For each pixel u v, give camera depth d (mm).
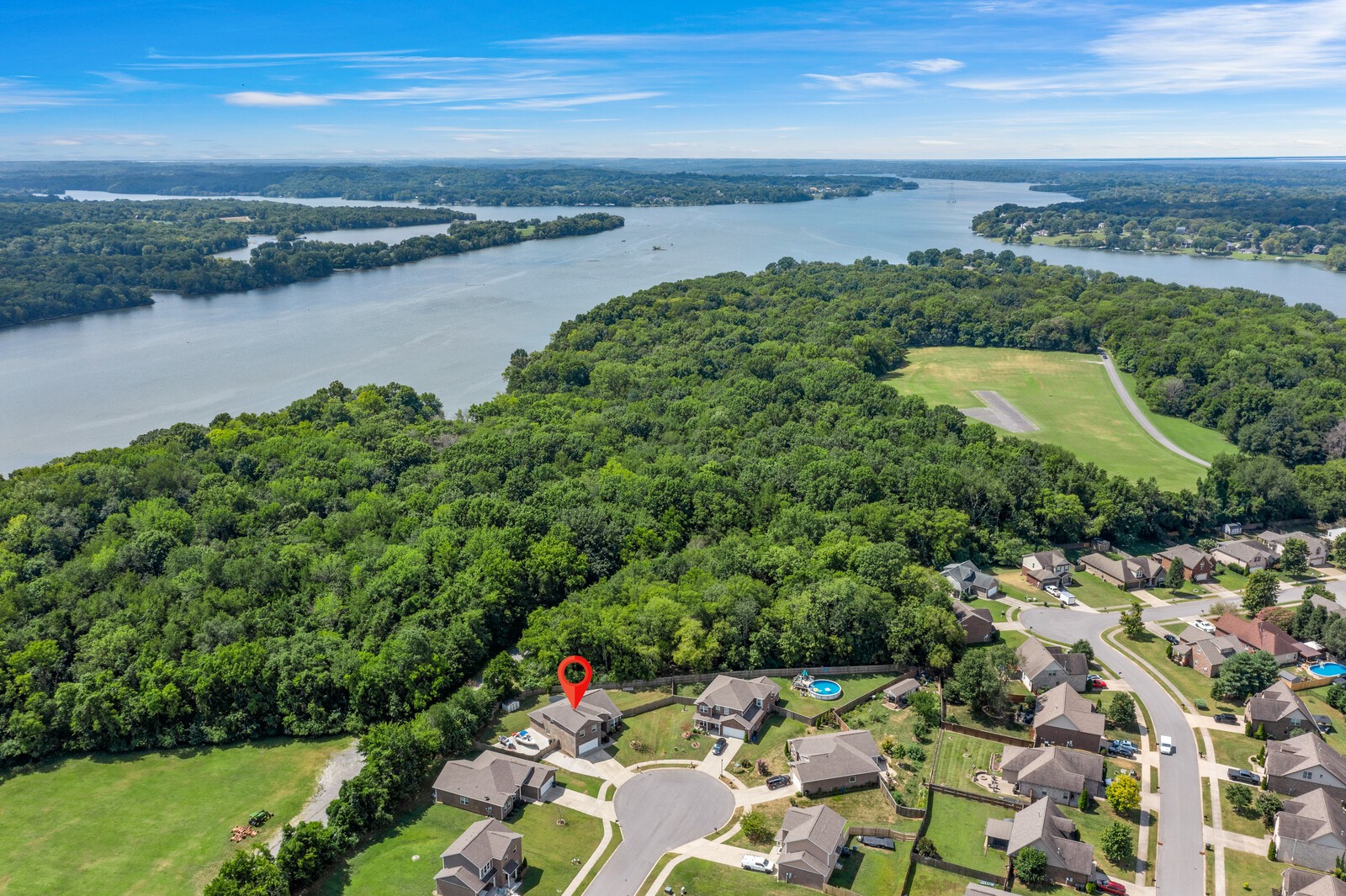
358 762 109625
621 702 118688
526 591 141625
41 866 92625
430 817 97688
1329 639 132375
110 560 144625
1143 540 180625
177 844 95688
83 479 176500
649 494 169625
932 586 139250
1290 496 186875
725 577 139875
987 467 190500
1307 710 113625
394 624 129000
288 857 86312
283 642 122188
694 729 112125
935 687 122438
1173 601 154000
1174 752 109188
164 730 114312
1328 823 90938
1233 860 91250
